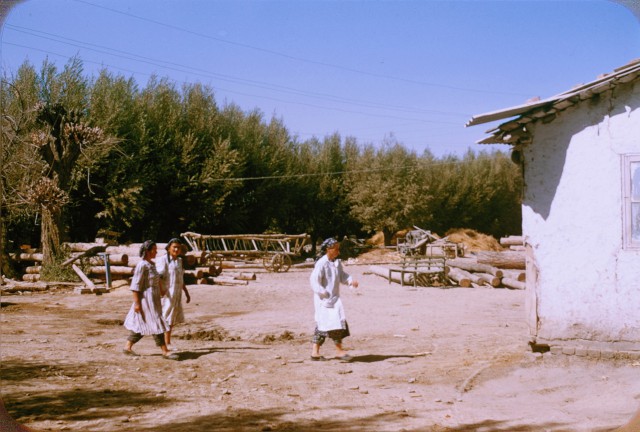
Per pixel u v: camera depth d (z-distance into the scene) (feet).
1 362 27.22
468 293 65.00
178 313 31.19
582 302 26.55
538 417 19.17
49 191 71.92
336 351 32.89
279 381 25.27
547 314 27.22
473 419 19.03
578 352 26.40
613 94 26.30
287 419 19.11
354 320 44.73
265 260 99.25
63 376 24.97
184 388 23.61
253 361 29.60
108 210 107.04
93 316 47.16
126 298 59.47
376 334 38.47
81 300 57.77
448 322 43.34
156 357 30.14
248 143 139.54
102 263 71.46
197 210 124.98
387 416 19.49
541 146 27.61
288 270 98.02
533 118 27.40
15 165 78.64
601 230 26.35
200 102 131.23
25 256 76.84
